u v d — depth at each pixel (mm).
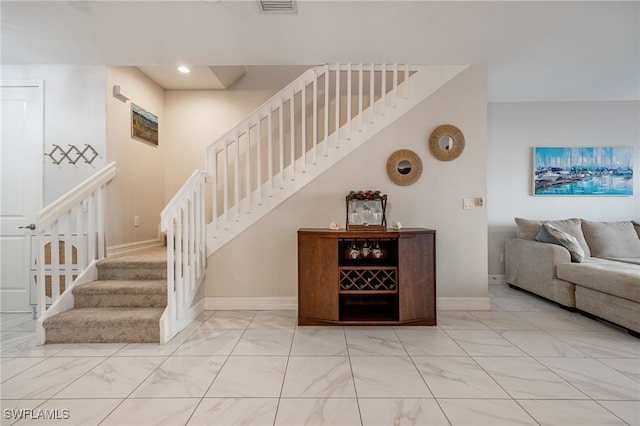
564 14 2486
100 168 3307
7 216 3314
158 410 1697
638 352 2393
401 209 3426
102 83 3307
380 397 1814
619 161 4562
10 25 2588
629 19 2553
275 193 3428
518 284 4172
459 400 1786
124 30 2682
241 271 3438
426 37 2838
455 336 2711
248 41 2885
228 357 2320
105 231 3293
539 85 4016
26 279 3303
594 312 3016
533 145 4613
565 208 4590
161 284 2990
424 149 3420
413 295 2949
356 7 2393
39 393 1859
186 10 2412
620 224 4148
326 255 2938
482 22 2602
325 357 2316
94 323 2584
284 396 1824
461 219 3418
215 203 3447
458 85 3408
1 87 3303
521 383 1960
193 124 4512
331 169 3426
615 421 1607
